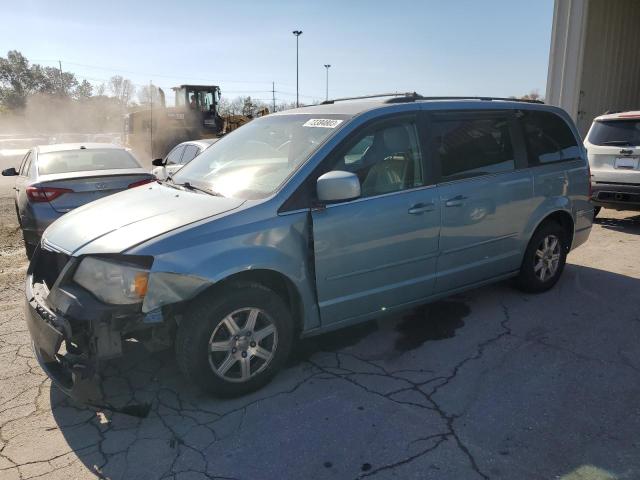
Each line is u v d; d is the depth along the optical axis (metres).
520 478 2.54
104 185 6.47
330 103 4.42
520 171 4.52
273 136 3.96
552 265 5.02
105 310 2.84
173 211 3.30
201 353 3.07
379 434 2.91
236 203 3.28
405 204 3.74
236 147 4.15
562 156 4.96
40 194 6.18
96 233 3.19
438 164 3.98
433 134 3.99
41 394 3.40
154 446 2.85
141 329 3.01
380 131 3.73
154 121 18.17
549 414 3.06
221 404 3.24
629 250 6.61
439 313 4.58
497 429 2.93
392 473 2.60
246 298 3.17
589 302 4.78
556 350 3.86
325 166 3.45
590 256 6.34
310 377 3.54
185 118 18.70
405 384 3.43
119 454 2.79
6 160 24.61
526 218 4.61
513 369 3.59
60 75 87.38
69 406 3.26
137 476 2.62
